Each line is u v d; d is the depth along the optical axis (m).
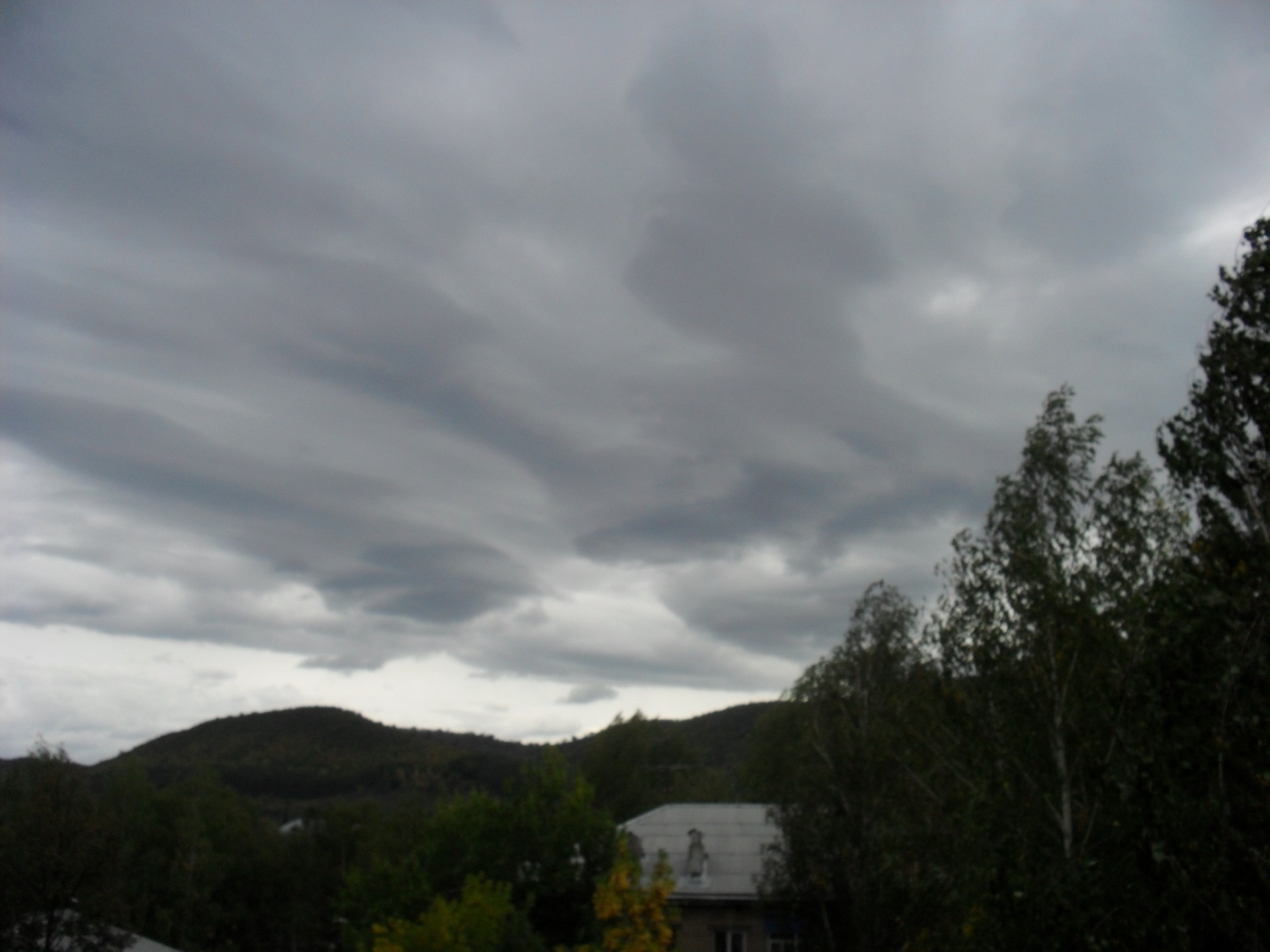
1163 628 11.76
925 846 21.00
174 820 71.19
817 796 23.86
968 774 19.27
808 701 25.38
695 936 30.67
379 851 69.88
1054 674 17.28
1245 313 11.99
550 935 23.72
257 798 131.25
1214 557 11.66
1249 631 10.94
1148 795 11.40
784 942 29.69
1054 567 17.91
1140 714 12.33
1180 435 12.34
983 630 18.48
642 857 28.75
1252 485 11.59
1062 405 19.05
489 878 24.16
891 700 23.72
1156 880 11.38
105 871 29.86
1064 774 16.59
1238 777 10.80
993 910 14.40
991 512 19.28
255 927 74.25
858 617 25.30
